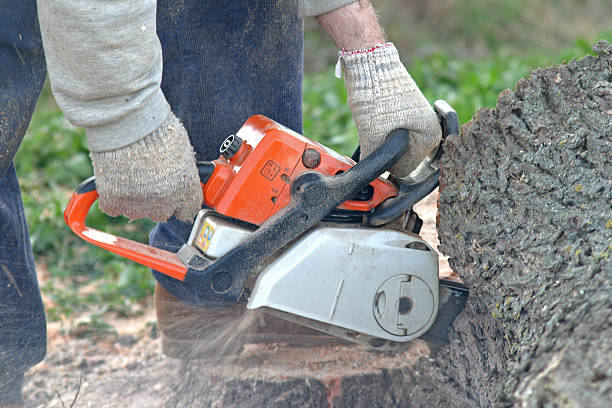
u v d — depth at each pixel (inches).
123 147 117.0
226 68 167.8
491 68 486.9
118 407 164.9
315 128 388.2
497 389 113.3
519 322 109.0
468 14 912.9
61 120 428.8
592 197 108.3
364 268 132.3
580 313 92.8
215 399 157.8
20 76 136.4
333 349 164.4
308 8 128.5
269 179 132.0
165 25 161.3
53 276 265.7
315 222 130.7
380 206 138.1
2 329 155.8
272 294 130.4
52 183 343.3
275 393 154.1
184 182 123.0
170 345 174.6
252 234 130.1
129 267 264.2
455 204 133.2
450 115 137.1
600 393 79.4
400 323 135.5
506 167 122.5
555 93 120.3
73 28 105.3
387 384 151.9
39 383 178.5
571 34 880.3
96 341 209.5
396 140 128.3
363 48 128.4
